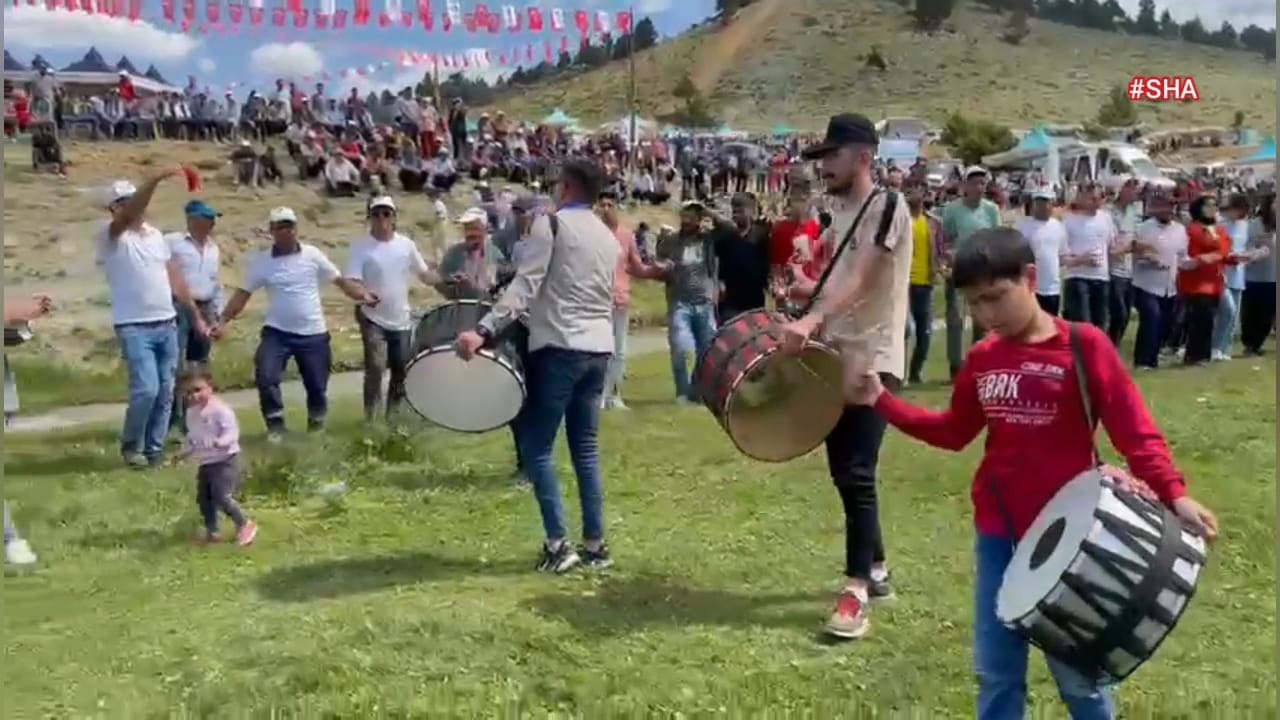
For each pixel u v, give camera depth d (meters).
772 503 8.11
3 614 6.08
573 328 6.39
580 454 6.64
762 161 41.69
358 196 30.05
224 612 6.09
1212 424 10.23
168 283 10.06
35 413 14.15
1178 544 3.69
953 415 4.26
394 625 5.73
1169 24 131.88
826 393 5.64
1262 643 5.51
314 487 8.63
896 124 57.91
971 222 13.38
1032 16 125.81
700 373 5.86
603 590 6.30
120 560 7.11
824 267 5.76
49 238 23.08
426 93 35.00
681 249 12.27
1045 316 4.04
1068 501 3.86
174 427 10.84
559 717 4.86
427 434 10.23
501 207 21.48
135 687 5.15
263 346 10.42
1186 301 14.62
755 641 5.58
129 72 35.69
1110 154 51.81
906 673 5.20
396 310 10.66
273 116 34.38
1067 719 4.75
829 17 102.69
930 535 7.27
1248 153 66.12
